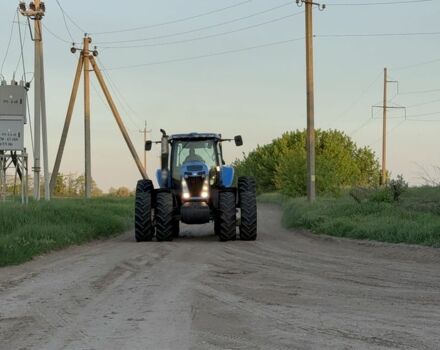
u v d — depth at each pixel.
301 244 17.31
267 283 10.23
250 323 7.34
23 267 12.69
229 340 6.57
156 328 7.12
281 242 18.00
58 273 11.64
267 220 30.77
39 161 26.83
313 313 7.88
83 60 41.91
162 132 19.39
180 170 18.95
